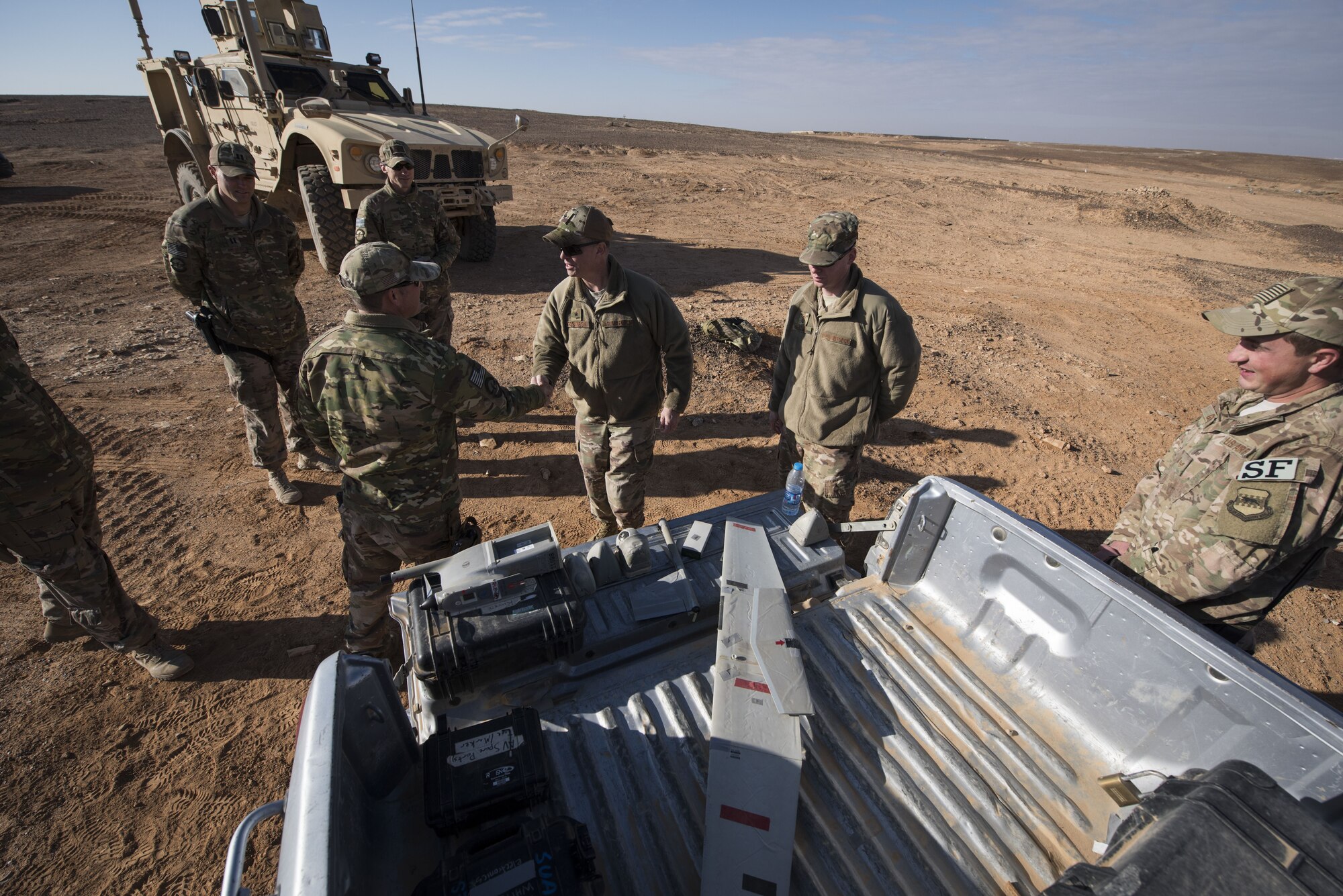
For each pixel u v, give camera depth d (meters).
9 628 3.08
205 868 2.17
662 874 1.43
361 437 2.21
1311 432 1.56
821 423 2.89
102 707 2.71
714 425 5.16
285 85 8.10
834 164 24.42
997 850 1.42
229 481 4.19
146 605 3.22
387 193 4.21
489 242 9.05
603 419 3.11
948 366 6.56
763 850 1.38
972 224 14.77
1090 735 1.63
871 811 1.51
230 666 2.93
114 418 4.74
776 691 1.64
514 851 1.31
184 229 3.28
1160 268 11.38
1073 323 8.27
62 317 6.55
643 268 9.61
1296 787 1.31
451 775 1.48
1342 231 16.39
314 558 3.60
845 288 2.74
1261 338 1.60
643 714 1.74
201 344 6.09
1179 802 1.05
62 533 2.41
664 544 2.29
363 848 1.33
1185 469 1.86
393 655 2.94
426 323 4.57
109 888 2.10
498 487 4.31
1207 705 1.44
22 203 11.53
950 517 1.98
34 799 2.34
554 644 1.81
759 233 12.65
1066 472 4.80
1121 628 1.59
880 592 2.11
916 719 1.69
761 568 2.07
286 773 2.48
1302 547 1.60
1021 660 1.79
